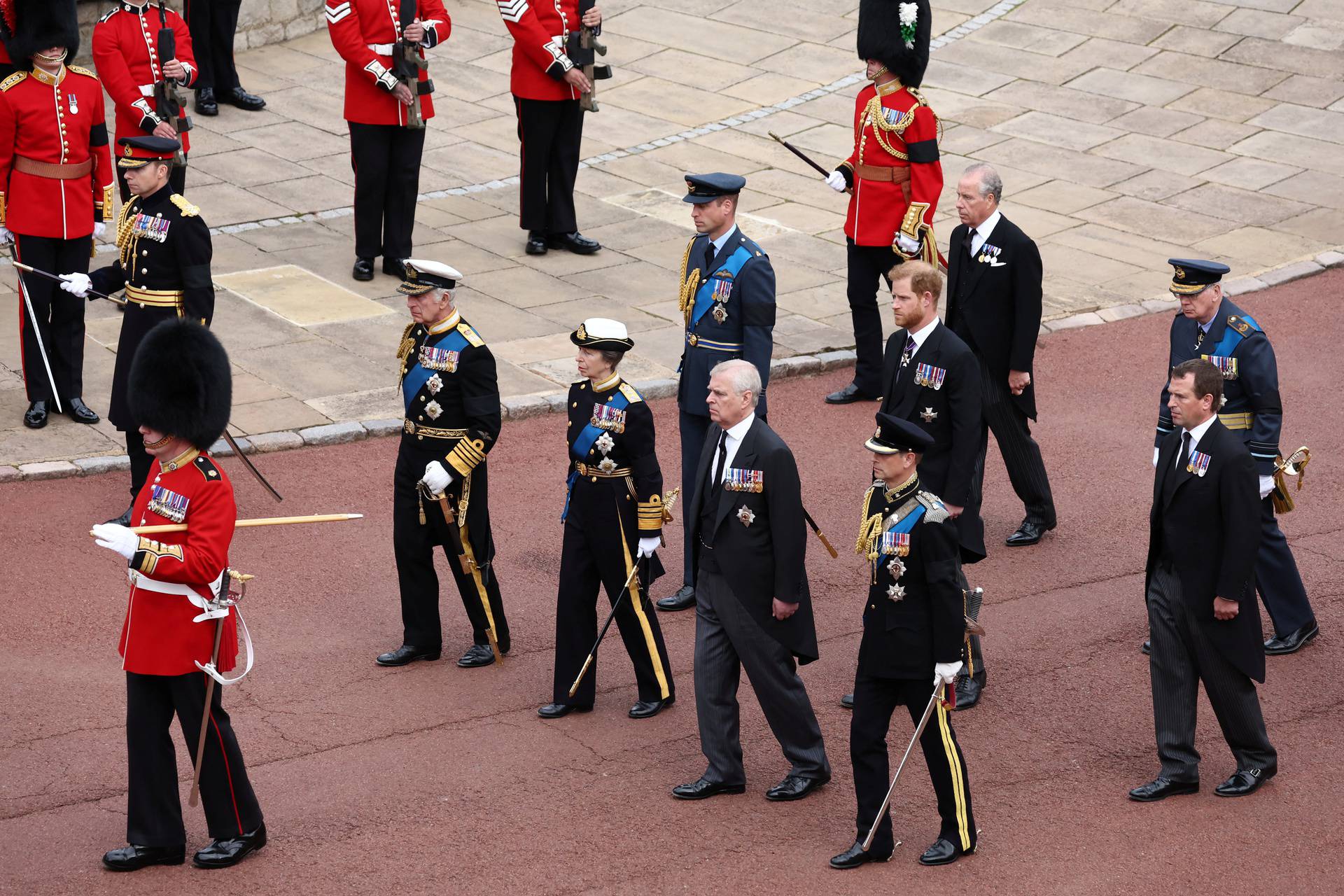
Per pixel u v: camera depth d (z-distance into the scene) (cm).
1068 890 2456
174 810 2498
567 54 5338
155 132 4791
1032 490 3731
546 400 4378
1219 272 3186
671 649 3288
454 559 3155
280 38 7488
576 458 2972
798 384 4694
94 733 2875
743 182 3397
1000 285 3603
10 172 4053
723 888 2448
